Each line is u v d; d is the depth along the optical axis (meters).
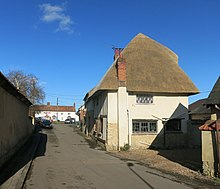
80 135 40.47
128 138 26.48
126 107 26.75
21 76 59.94
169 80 28.34
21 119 24.00
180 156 21.33
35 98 61.12
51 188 10.77
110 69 28.30
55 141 31.66
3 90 14.69
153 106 27.66
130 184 11.66
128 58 29.61
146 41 32.19
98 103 32.03
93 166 16.20
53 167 15.48
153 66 29.31
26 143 27.44
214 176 13.43
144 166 16.61
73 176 13.10
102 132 28.70
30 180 12.10
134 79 27.64
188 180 12.68
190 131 27.91
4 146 15.34
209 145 13.87
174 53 33.59
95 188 10.86
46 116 88.94
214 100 14.95
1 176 12.46
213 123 13.82
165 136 27.52
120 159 19.72
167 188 11.05
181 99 28.39
